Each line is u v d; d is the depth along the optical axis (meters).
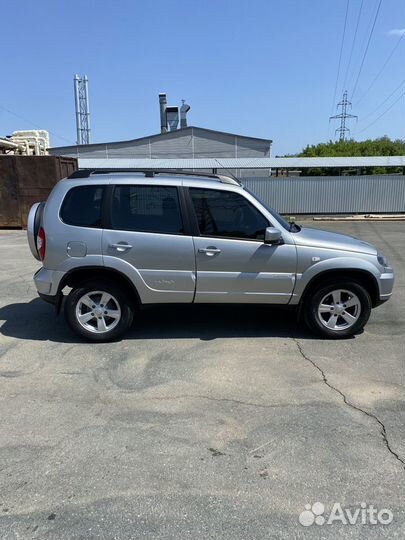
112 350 4.70
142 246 4.68
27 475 2.73
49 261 4.71
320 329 4.96
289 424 3.29
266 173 32.34
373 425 3.28
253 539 2.26
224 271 4.75
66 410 3.50
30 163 16.12
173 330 5.28
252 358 4.48
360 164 26.19
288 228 4.98
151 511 2.44
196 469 2.79
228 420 3.35
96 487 2.63
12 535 2.28
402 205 23.95
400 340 5.02
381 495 2.57
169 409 3.51
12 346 4.82
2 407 3.55
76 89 50.47
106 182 4.73
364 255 4.87
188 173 5.08
